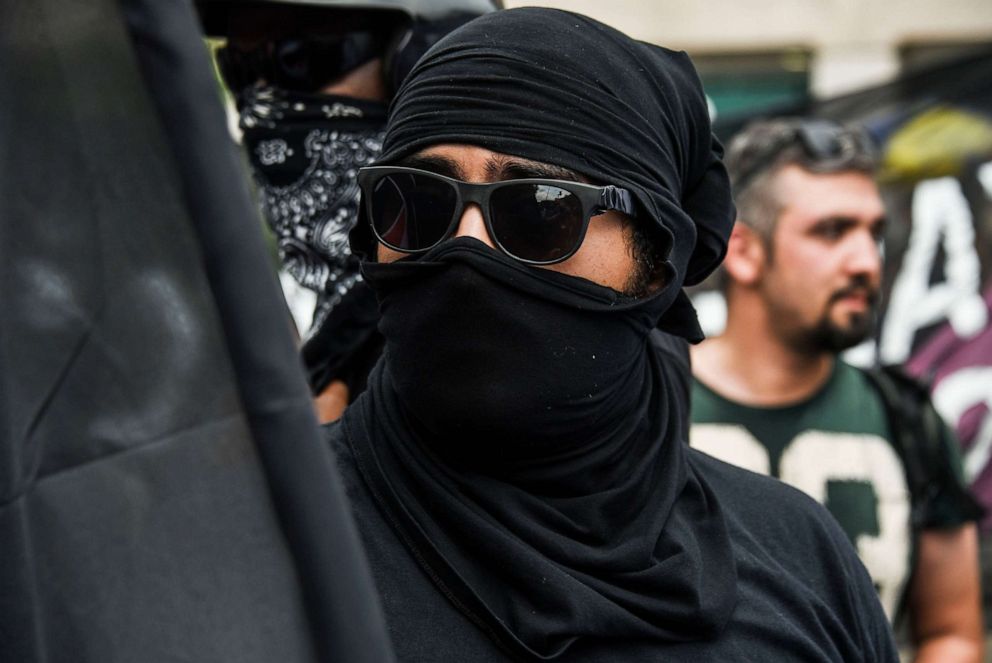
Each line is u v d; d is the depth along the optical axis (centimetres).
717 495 141
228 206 73
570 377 122
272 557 75
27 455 72
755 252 254
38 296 73
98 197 74
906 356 438
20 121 73
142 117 73
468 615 118
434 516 122
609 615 119
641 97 129
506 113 123
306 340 160
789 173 254
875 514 246
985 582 412
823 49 481
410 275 121
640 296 129
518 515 122
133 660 73
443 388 121
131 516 74
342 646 74
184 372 74
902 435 250
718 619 124
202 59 73
